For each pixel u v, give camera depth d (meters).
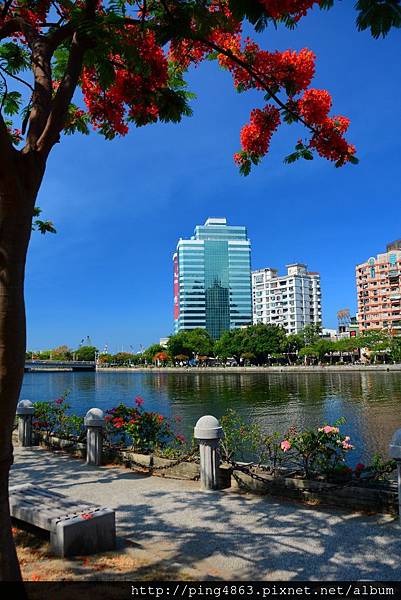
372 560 4.95
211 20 4.38
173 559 5.01
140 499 7.29
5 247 3.45
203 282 165.25
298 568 4.79
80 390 60.84
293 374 89.69
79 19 4.10
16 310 3.46
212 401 42.34
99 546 5.22
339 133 5.64
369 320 129.38
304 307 162.38
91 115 5.96
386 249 143.12
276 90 5.70
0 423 3.50
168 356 133.00
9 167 3.36
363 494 6.56
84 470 9.20
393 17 3.36
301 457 8.41
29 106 5.39
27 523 5.92
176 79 5.99
